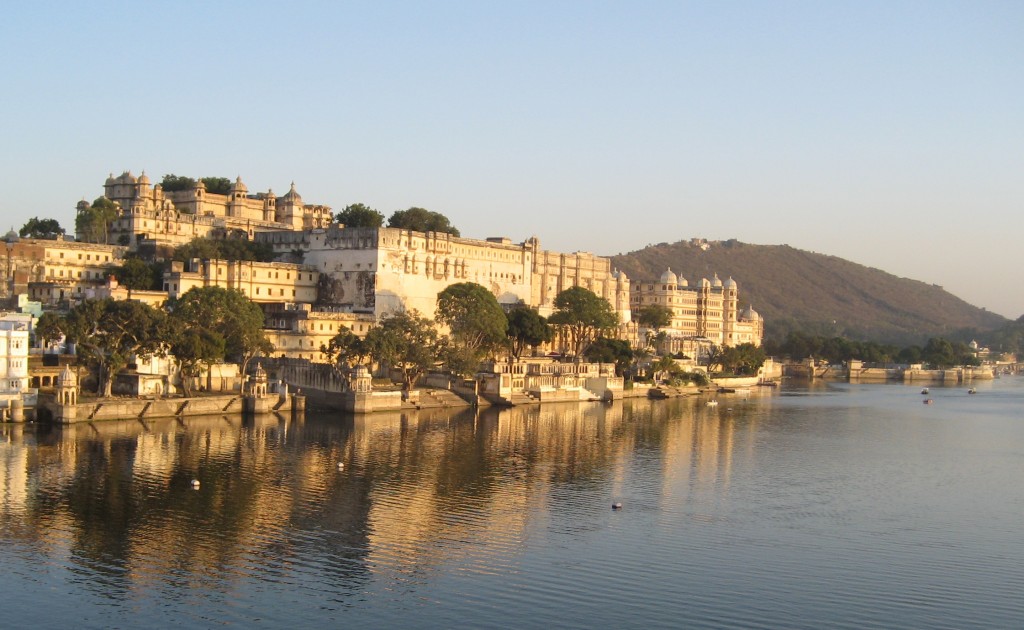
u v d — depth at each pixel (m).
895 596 96.94
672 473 150.88
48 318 168.25
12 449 143.88
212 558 101.25
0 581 93.06
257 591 93.12
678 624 88.38
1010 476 160.38
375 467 144.88
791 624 89.19
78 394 174.38
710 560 106.38
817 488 144.75
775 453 175.62
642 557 106.44
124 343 179.25
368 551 105.25
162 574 96.44
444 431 182.50
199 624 85.62
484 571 100.31
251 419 183.25
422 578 97.75
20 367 163.12
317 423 183.50
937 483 152.25
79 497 120.19
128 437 157.00
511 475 143.75
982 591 98.94
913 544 115.19
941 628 89.31
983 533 121.00
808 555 109.44
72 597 90.12
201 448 151.62
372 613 88.94
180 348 179.50
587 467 152.62
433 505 124.50
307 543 107.19
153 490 125.00
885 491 144.75
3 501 117.25
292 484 131.75
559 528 116.31
